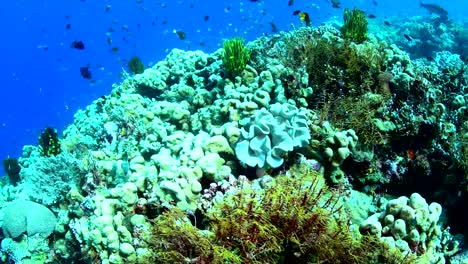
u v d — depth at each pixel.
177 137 1.70
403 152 1.75
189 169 1.40
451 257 1.45
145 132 2.01
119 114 2.15
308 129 1.54
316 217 1.06
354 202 1.51
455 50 5.40
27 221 1.83
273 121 1.46
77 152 2.10
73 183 1.89
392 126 1.71
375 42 2.22
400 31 5.98
